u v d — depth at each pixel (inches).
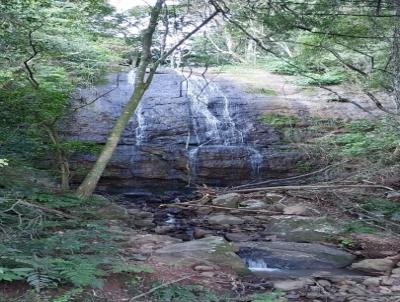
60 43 378.9
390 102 528.1
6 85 325.7
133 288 171.0
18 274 152.8
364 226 300.7
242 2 281.0
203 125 530.0
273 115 540.4
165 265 199.6
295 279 201.2
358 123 475.5
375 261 229.5
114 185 473.7
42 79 369.4
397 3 274.5
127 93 543.2
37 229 212.2
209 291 175.5
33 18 301.9
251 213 351.9
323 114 536.1
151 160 483.8
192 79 592.7
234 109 550.9
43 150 346.0
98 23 401.1
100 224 256.8
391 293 185.0
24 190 275.6
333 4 267.6
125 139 493.7
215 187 475.8
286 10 275.1
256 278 201.6
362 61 456.8
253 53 772.6
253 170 498.3
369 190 374.3
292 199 387.2
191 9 374.3
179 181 489.4
